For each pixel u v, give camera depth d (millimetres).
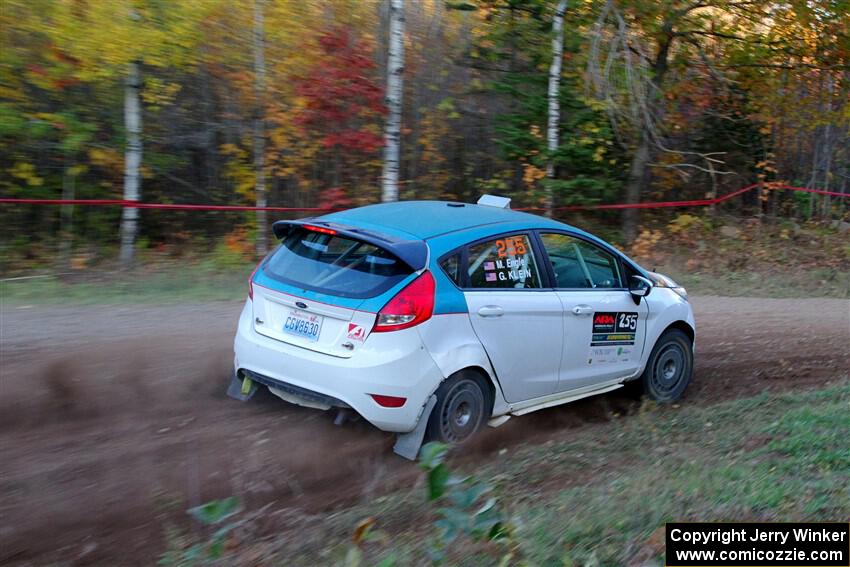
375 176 14023
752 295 12438
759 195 16812
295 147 13406
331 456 5160
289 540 4066
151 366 6547
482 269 5426
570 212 15047
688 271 13836
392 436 5414
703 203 15453
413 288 4980
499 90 14539
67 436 5164
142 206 11578
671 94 15469
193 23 11672
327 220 5617
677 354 7051
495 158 15500
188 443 5191
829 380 7891
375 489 4797
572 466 5215
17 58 11523
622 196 15148
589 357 6156
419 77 15477
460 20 15844
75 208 12516
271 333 5379
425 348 4992
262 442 5281
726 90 15742
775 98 16188
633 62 13461
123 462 4867
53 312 8281
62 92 12266
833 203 17922
